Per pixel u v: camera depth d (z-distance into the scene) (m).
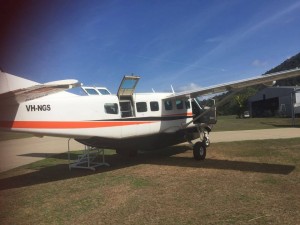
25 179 9.48
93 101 9.16
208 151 12.87
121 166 10.70
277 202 6.06
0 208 6.64
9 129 7.77
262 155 11.24
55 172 10.38
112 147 10.13
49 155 14.97
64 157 14.02
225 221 5.28
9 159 14.19
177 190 7.24
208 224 5.19
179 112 12.02
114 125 9.59
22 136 32.88
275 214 5.46
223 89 10.66
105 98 9.48
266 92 48.12
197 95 11.46
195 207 6.04
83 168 10.58
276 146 13.22
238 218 5.37
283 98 43.81
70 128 8.62
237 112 53.59
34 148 18.44
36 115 8.13
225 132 21.62
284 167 9.11
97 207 6.37
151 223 5.38
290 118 36.91
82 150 16.44
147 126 10.68
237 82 9.70
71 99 8.76
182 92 11.42
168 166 10.18
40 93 7.15
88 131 8.98
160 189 7.41
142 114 10.53
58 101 8.52
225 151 12.64
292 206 5.81
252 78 9.38
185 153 12.88
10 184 8.88
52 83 6.50
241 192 6.80
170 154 12.77
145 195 7.00
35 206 6.68
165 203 6.37
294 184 7.26
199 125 12.88
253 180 7.75
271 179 7.78
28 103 8.04
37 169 11.17
